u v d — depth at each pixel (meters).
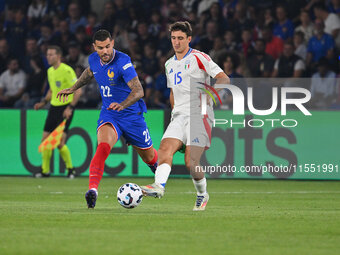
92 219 22.16
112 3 64.88
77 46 62.69
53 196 34.31
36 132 51.12
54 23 65.94
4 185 42.34
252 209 27.09
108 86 27.02
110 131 26.58
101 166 25.44
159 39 62.53
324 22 57.97
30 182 44.88
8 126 51.78
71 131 50.50
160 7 65.12
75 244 16.72
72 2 67.19
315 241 17.66
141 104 28.25
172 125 25.06
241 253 15.58
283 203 30.75
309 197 34.44
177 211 25.66
